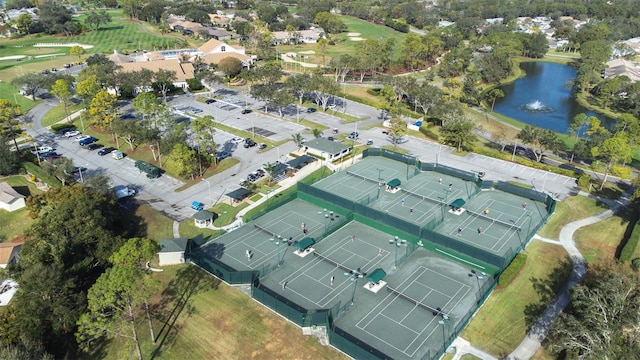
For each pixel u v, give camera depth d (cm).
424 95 15612
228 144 13438
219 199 10500
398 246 8662
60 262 6912
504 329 6669
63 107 16400
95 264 7575
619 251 8525
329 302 7094
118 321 5784
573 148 13338
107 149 13038
